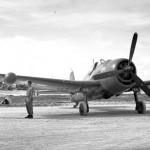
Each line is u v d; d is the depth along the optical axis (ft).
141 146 19.74
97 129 29.12
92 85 49.06
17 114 50.21
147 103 92.27
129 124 33.24
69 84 49.08
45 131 27.84
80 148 19.27
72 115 47.88
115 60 47.01
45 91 79.56
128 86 46.68
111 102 98.78
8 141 22.11
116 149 18.85
